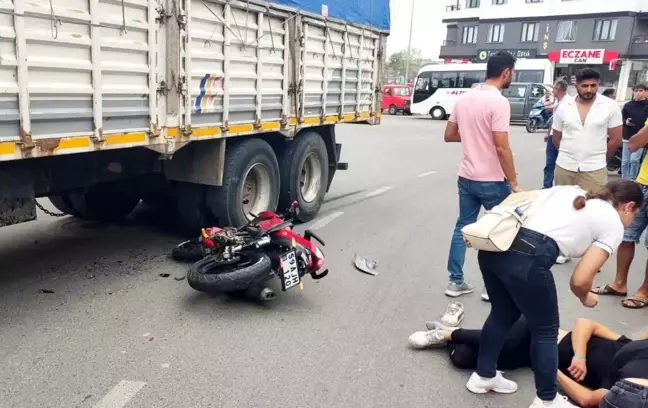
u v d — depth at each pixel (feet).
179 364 12.01
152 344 12.85
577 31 140.46
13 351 12.34
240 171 20.03
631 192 9.95
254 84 19.53
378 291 16.61
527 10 147.23
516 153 53.47
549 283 9.82
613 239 9.53
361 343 13.28
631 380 8.32
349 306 15.42
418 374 12.00
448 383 11.71
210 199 19.85
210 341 13.09
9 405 10.36
